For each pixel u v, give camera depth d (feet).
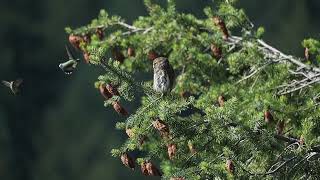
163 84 43.88
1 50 265.54
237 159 43.96
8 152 240.73
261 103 48.52
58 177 234.79
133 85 43.32
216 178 43.11
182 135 43.47
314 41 54.85
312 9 240.32
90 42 58.08
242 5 239.91
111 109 239.09
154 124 42.68
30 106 254.88
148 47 57.72
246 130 43.42
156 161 58.65
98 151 235.20
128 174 220.23
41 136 244.63
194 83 56.59
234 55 55.21
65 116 245.86
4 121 247.70
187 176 43.11
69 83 253.85
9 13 268.41
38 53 264.31
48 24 268.41
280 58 55.47
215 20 55.21
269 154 44.50
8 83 49.01
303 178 45.93
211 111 43.21
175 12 58.59
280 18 238.48
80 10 264.31
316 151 45.52
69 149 238.07
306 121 46.03
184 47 56.49
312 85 54.29
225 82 56.65
